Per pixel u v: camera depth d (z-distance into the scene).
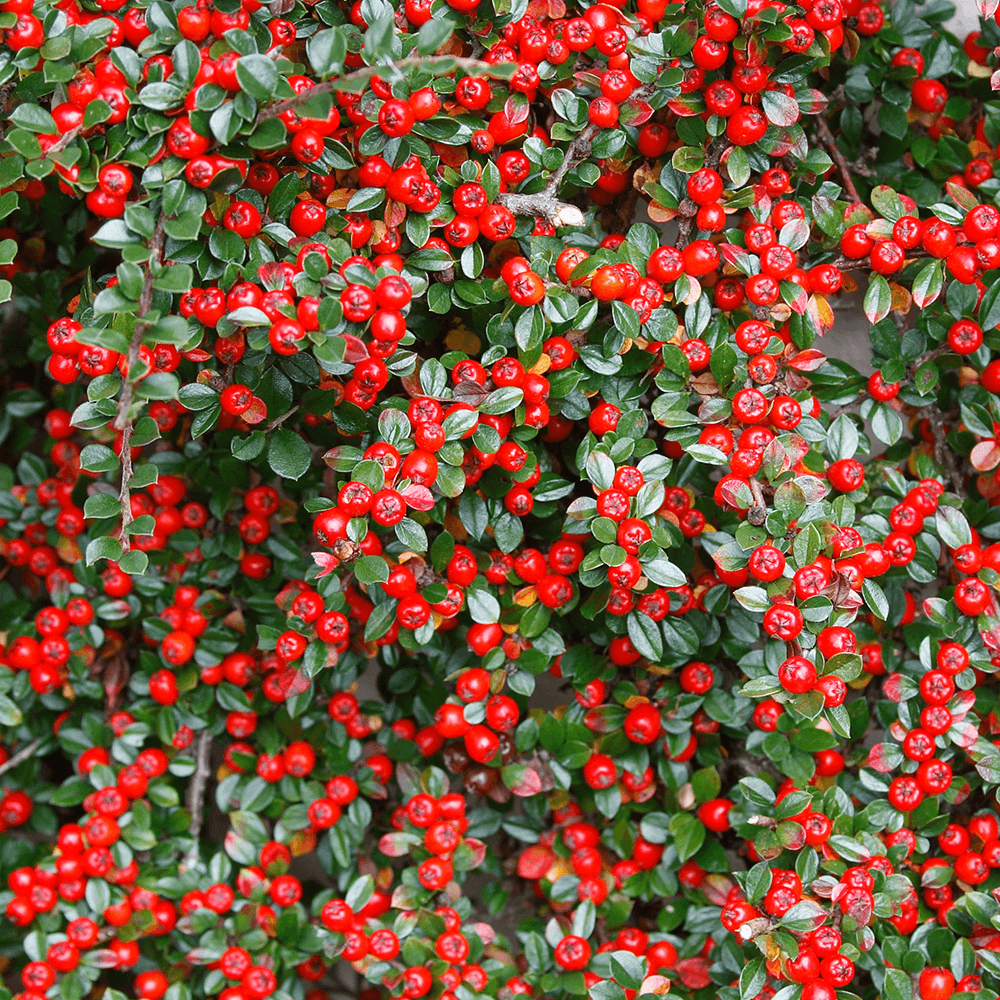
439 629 0.56
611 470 0.52
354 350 0.50
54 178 0.56
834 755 0.54
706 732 0.55
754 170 0.53
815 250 0.54
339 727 0.56
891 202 0.53
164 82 0.49
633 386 0.53
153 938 0.57
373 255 0.52
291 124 0.50
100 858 0.55
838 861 0.52
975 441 0.56
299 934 0.55
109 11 0.51
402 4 0.52
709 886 0.55
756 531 0.51
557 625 0.55
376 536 0.53
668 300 0.53
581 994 0.54
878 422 0.54
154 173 0.50
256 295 0.50
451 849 0.54
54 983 0.55
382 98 0.50
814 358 0.53
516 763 0.55
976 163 0.56
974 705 0.54
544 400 0.52
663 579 0.51
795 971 0.51
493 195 0.52
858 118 0.57
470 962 0.54
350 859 0.56
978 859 0.53
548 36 0.52
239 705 0.56
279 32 0.51
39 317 0.58
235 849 0.55
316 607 0.53
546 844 0.56
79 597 0.57
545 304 0.52
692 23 0.51
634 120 0.52
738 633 0.54
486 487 0.53
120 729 0.57
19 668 0.56
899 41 0.56
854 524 0.54
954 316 0.54
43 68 0.50
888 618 0.55
